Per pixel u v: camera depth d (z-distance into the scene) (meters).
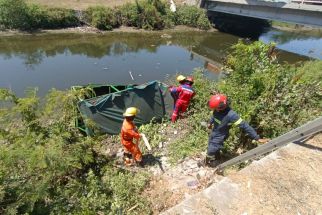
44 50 21.62
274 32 35.75
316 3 22.73
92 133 8.10
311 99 6.53
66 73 16.97
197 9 32.25
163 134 8.55
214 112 6.02
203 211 3.53
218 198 3.67
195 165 6.75
